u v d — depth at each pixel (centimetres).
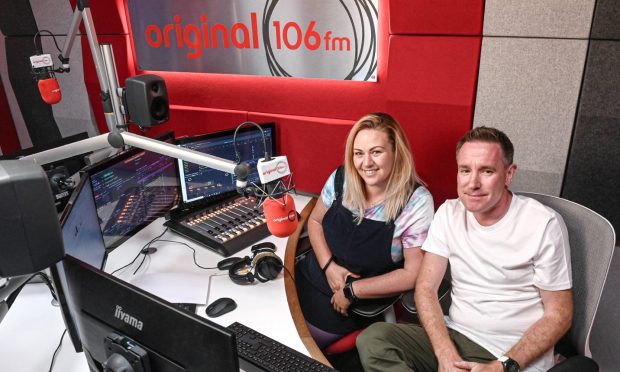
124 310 110
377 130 195
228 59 266
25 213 75
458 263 182
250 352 145
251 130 240
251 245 207
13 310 168
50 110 332
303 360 142
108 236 199
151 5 275
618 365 195
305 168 266
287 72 253
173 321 102
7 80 338
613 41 186
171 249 206
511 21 199
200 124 287
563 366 140
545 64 199
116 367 109
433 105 222
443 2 206
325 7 233
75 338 139
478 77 212
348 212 208
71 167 214
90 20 203
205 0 259
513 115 211
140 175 209
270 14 246
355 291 192
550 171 212
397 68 225
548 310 162
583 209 165
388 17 224
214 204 234
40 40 314
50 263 80
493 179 164
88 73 306
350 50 235
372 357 173
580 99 198
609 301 206
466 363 158
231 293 176
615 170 201
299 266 224
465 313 178
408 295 189
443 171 232
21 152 200
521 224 168
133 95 163
